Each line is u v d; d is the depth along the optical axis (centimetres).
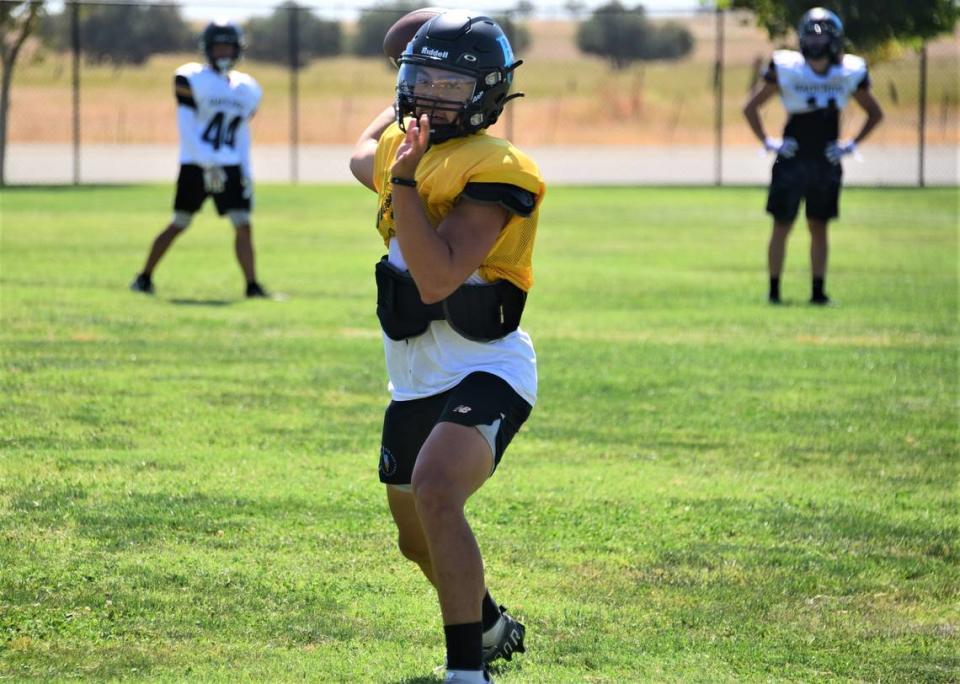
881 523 1452
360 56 16312
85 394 1975
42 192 5959
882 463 1716
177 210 2981
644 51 16800
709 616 1162
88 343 2380
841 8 6038
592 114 12669
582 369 2273
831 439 1838
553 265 3738
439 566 898
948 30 6234
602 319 2812
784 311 2961
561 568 1284
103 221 4666
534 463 1677
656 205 5831
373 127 1077
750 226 4953
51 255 3669
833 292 3275
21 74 13550
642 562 1306
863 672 1045
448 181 912
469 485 912
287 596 1177
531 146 11050
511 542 1355
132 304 2841
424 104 935
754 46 17950
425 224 894
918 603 1211
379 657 1042
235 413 1892
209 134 2961
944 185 6944
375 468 1619
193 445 1705
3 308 2731
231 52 2962
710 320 2825
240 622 1112
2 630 1077
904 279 3525
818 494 1564
